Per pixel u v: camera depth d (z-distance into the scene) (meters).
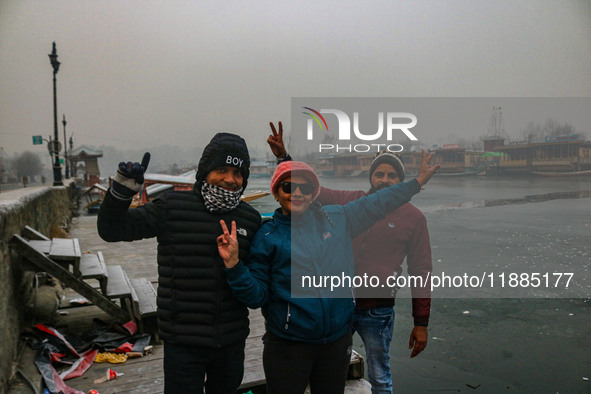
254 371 2.83
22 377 2.66
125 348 3.18
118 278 3.94
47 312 3.62
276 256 1.69
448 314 4.47
